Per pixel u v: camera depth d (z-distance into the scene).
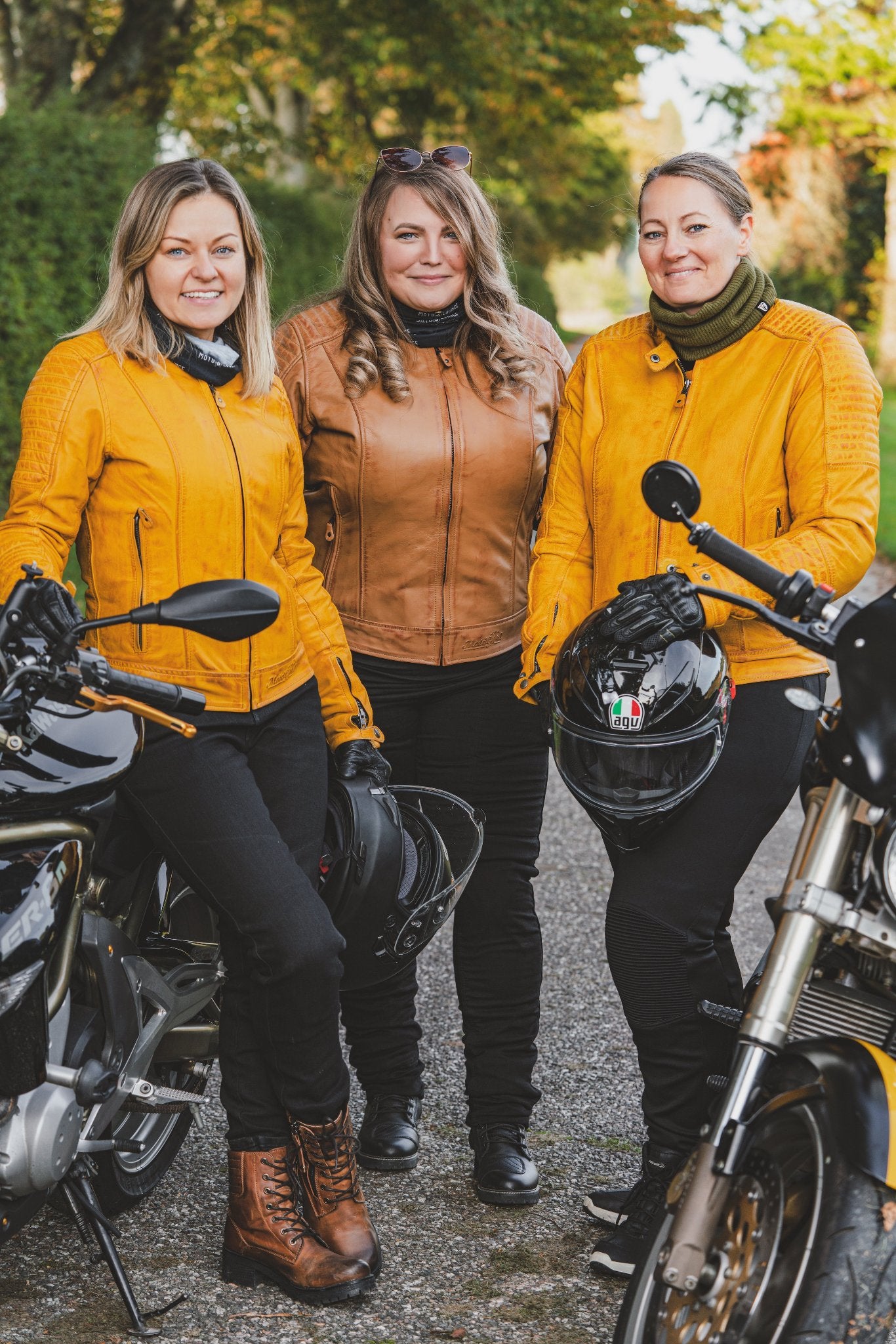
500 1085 3.18
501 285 3.25
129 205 2.73
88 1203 2.60
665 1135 2.80
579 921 4.84
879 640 2.18
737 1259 2.12
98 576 2.77
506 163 24.28
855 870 2.18
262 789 2.86
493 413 3.24
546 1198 3.11
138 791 2.71
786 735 2.79
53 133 9.59
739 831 2.76
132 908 2.87
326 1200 2.79
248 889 2.69
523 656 3.02
